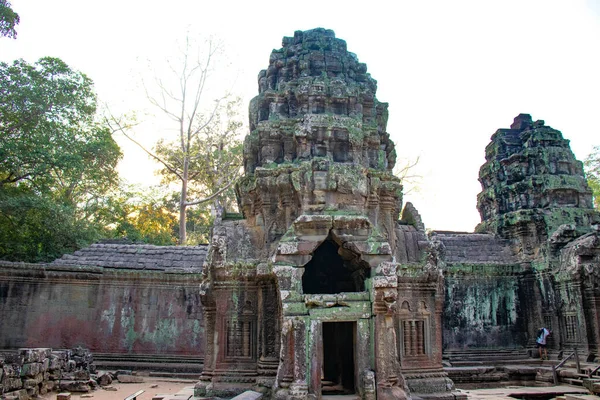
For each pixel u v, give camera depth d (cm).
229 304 1119
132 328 1916
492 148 2509
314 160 1097
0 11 2109
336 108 1245
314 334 952
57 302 1889
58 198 2880
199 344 1923
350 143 1169
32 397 1224
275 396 933
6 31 2180
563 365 1783
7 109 2284
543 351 1927
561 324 1955
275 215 1149
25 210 2236
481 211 2555
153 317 1934
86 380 1455
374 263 1015
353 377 1123
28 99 2288
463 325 2044
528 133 2358
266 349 1068
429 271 1173
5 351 1759
